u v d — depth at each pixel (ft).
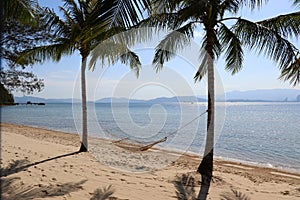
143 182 17.13
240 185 17.58
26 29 23.89
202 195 15.03
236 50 19.44
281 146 42.22
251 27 17.28
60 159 23.50
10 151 25.99
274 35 16.39
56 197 13.78
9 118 97.71
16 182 15.93
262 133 57.31
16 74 27.61
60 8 25.17
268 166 28.17
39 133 50.62
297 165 29.35
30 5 17.48
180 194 15.01
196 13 15.14
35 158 23.30
